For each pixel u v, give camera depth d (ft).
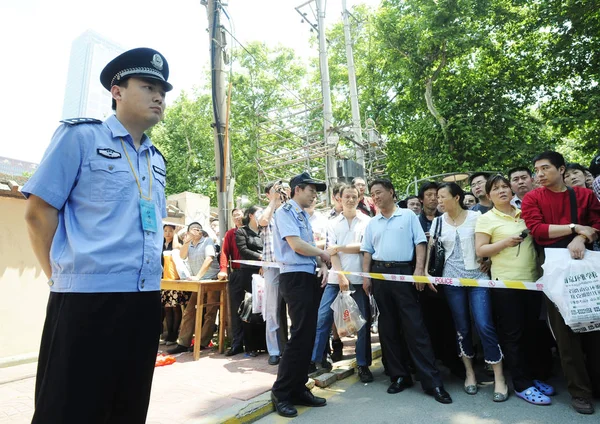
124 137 5.79
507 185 11.69
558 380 12.35
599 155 12.11
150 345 5.59
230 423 9.60
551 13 38.42
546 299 10.66
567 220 10.41
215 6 19.25
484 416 9.93
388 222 12.74
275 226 11.33
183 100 66.54
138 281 5.41
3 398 11.94
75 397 4.83
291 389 10.51
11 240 16.92
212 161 65.77
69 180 5.20
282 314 15.23
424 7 40.29
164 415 9.98
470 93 41.65
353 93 41.16
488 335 11.36
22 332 16.93
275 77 64.44
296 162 39.32
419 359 11.63
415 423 9.68
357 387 12.48
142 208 5.66
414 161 48.60
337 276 13.14
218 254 18.74
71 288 5.00
